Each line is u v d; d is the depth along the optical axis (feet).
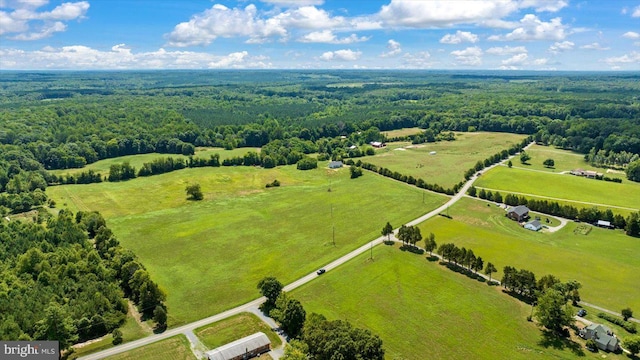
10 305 306.55
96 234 476.54
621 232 495.41
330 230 501.97
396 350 289.53
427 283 377.50
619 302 348.18
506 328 313.94
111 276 375.04
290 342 293.23
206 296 364.17
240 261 426.92
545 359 281.95
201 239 482.28
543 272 396.98
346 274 394.73
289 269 407.85
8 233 437.99
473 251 441.27
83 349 296.30
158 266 417.90
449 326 315.99
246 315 336.49
